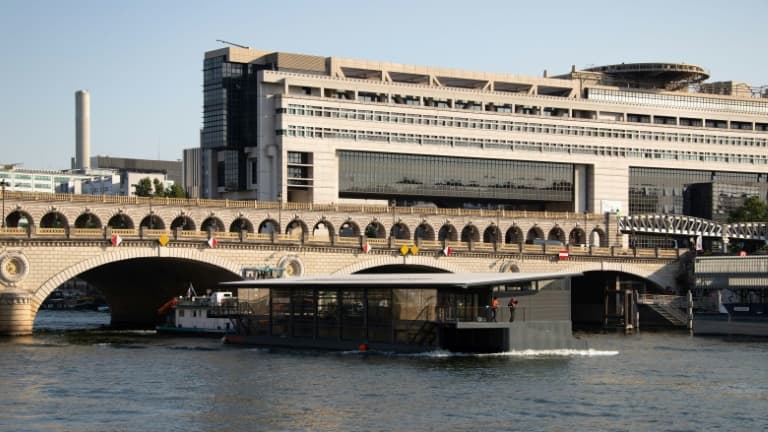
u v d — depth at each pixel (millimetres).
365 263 187125
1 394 99250
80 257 160750
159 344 145375
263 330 146125
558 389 102625
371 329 134875
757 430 85312
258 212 191375
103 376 110750
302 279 147375
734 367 121750
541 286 132125
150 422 87125
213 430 84375
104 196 174125
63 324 196000
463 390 101500
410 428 84938
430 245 193250
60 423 86562
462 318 127812
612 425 86562
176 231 168625
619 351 138500
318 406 93750
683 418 89625
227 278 179000
